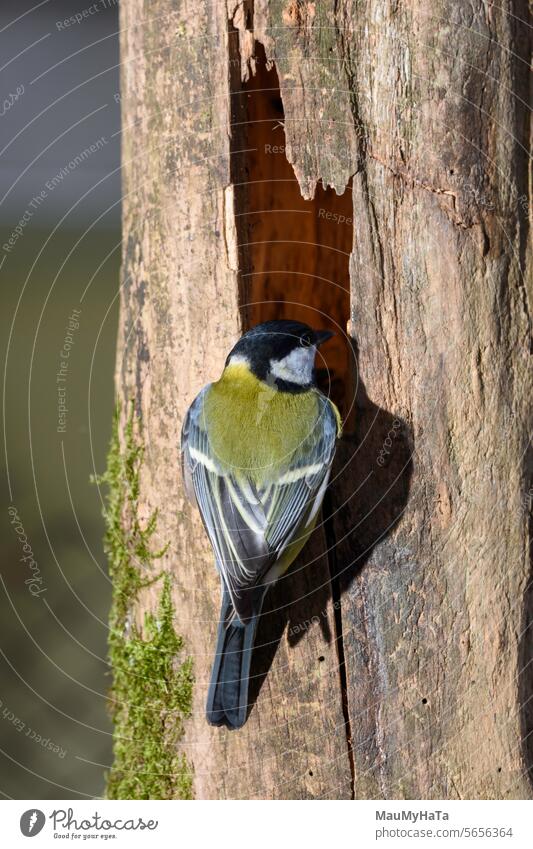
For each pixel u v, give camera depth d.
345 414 3.72
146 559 3.72
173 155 3.70
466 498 3.68
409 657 3.68
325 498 3.69
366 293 3.68
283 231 3.71
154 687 3.71
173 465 3.71
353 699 3.69
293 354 3.69
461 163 3.68
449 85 3.67
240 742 3.70
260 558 3.67
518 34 3.68
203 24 3.69
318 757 3.69
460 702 3.68
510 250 3.68
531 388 3.69
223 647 3.68
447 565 3.68
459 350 3.68
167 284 3.70
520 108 3.69
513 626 3.69
